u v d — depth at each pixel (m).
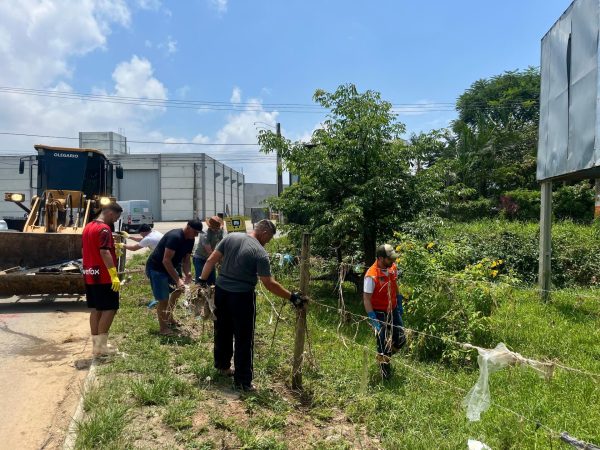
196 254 8.42
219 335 5.02
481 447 3.54
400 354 6.02
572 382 4.91
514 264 11.89
